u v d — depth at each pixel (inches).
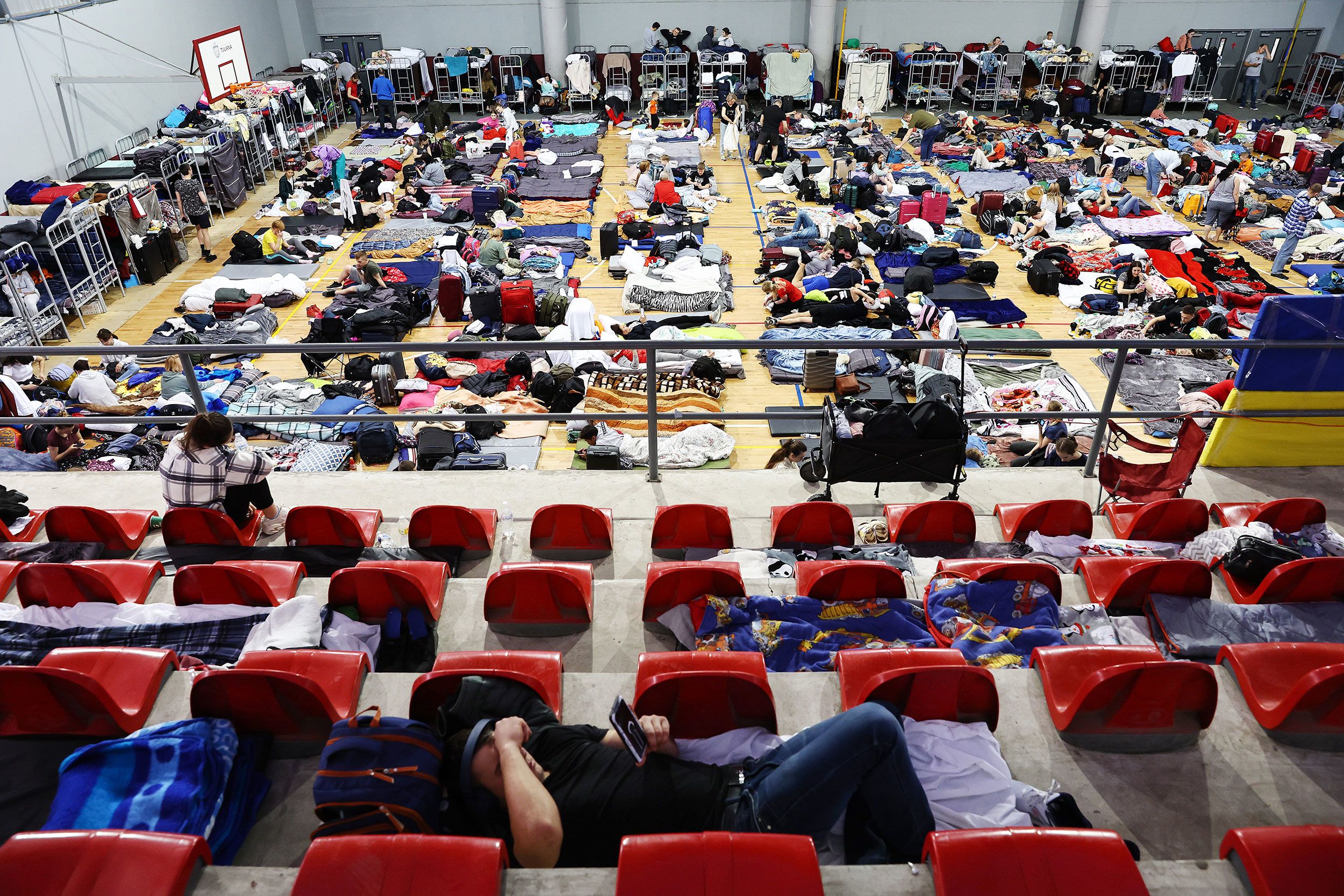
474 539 178.9
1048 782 114.7
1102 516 202.8
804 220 700.7
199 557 173.6
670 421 456.4
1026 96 1111.6
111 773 102.3
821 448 213.6
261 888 91.6
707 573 148.0
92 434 425.7
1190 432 202.2
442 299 571.2
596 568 178.5
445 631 151.6
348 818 94.5
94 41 718.5
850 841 102.1
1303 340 202.8
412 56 1058.1
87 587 151.7
